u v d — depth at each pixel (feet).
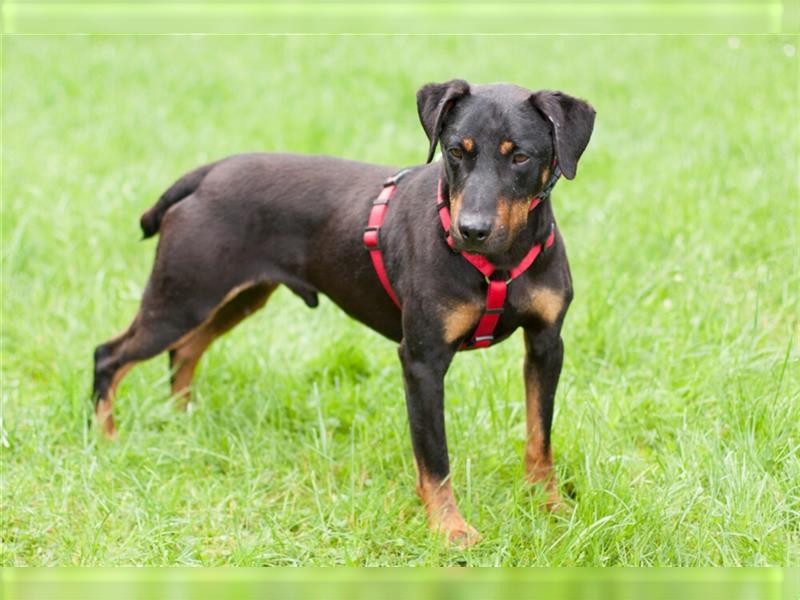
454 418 27.50
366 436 27.37
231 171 27.40
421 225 23.50
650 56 60.39
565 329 31.78
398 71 58.59
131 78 59.11
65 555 23.84
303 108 53.62
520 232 22.58
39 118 52.11
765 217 37.91
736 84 53.93
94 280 35.94
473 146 21.76
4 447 27.43
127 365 28.60
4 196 41.34
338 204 25.95
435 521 23.79
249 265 27.22
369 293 25.66
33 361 32.30
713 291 33.32
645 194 40.09
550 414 24.72
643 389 29.09
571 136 22.08
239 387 30.89
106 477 26.35
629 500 23.75
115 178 43.86
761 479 24.14
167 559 23.56
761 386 27.63
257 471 26.81
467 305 22.98
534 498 24.49
